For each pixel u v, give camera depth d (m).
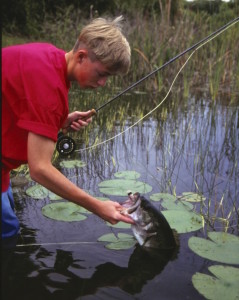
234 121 4.76
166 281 1.85
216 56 6.88
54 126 1.73
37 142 1.70
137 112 5.19
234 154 3.70
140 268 1.94
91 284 1.81
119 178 3.09
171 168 3.37
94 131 4.31
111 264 1.98
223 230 2.34
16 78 1.70
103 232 2.29
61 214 2.42
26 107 1.70
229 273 1.87
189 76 6.77
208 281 1.80
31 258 2.00
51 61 1.75
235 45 6.79
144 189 2.86
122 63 1.78
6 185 2.08
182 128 4.51
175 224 2.34
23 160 1.94
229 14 6.90
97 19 1.81
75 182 3.02
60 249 2.09
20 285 1.78
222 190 2.95
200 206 2.66
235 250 2.07
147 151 3.73
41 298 1.70
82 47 1.76
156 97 6.21
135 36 7.39
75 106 4.87
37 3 10.80
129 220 1.99
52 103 1.70
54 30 8.34
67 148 2.53
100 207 1.91
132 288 1.79
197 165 3.44
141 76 7.03
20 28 11.31
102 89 5.75
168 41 7.12
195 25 7.44
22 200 2.65
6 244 2.11
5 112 1.78
